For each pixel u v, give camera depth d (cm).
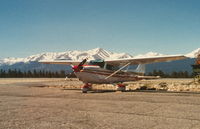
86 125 533
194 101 947
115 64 1684
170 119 593
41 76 8700
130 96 1184
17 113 688
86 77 1511
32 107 805
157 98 1072
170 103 890
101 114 669
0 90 1688
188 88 1705
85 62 1542
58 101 975
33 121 575
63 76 8369
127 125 532
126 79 1788
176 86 1867
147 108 772
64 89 1806
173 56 1488
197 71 2077
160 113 678
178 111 709
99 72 1571
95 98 1092
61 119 600
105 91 1614
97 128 505
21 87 2088
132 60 1606
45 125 533
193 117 616
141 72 1977
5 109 765
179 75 7038
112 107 798
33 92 1489
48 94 1330
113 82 1692
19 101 984
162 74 7075
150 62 1700
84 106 823
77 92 1496
